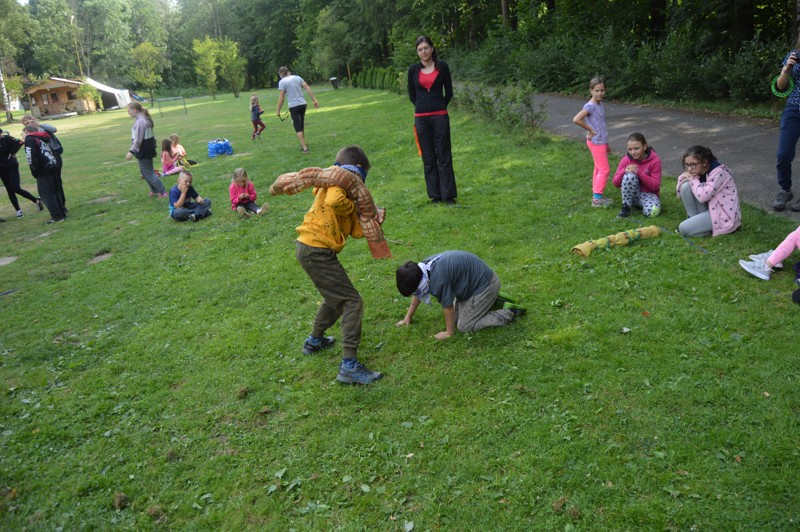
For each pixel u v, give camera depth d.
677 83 14.09
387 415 3.59
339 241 3.88
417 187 8.81
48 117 54.12
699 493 2.71
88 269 7.06
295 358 4.41
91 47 77.06
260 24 67.94
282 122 21.28
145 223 8.88
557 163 9.00
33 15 77.12
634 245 5.52
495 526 2.69
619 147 9.83
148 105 55.62
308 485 3.11
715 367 3.58
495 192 7.84
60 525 3.02
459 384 3.79
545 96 19.91
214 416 3.79
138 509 3.10
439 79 7.09
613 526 2.62
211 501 3.08
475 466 3.06
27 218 10.53
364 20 43.59
